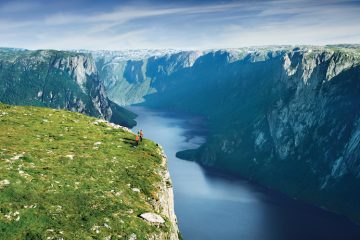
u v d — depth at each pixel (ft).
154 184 180.04
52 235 121.19
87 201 144.87
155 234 139.13
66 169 168.86
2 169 152.56
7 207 127.95
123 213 143.95
